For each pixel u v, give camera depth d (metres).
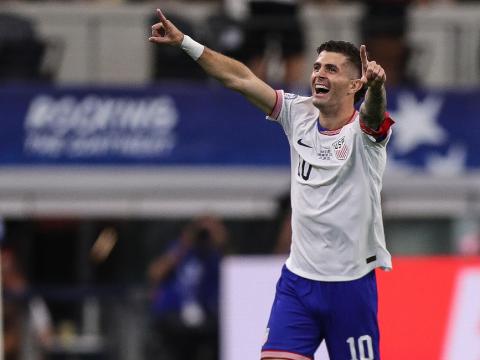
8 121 49.81
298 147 28.88
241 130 50.22
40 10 51.19
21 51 50.84
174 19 50.16
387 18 51.41
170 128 50.16
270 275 45.19
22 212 49.84
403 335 43.78
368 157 28.27
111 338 49.06
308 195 28.67
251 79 29.39
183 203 50.31
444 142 50.72
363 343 29.06
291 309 29.06
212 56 29.17
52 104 49.94
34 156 49.91
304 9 52.00
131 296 49.34
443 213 50.88
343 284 28.69
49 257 50.00
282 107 29.38
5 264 48.88
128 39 51.12
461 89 50.88
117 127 50.12
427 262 44.09
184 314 49.09
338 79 28.16
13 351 48.12
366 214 28.48
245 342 44.84
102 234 50.25
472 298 44.16
